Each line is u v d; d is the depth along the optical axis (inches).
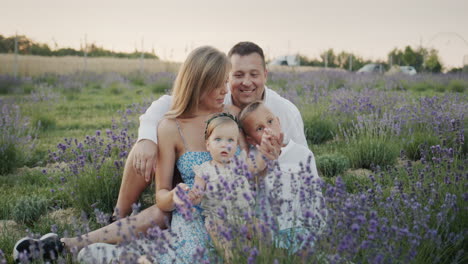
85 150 168.2
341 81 637.3
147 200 158.2
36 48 1010.1
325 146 242.5
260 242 86.8
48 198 165.0
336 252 87.0
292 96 348.8
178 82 126.2
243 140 126.8
